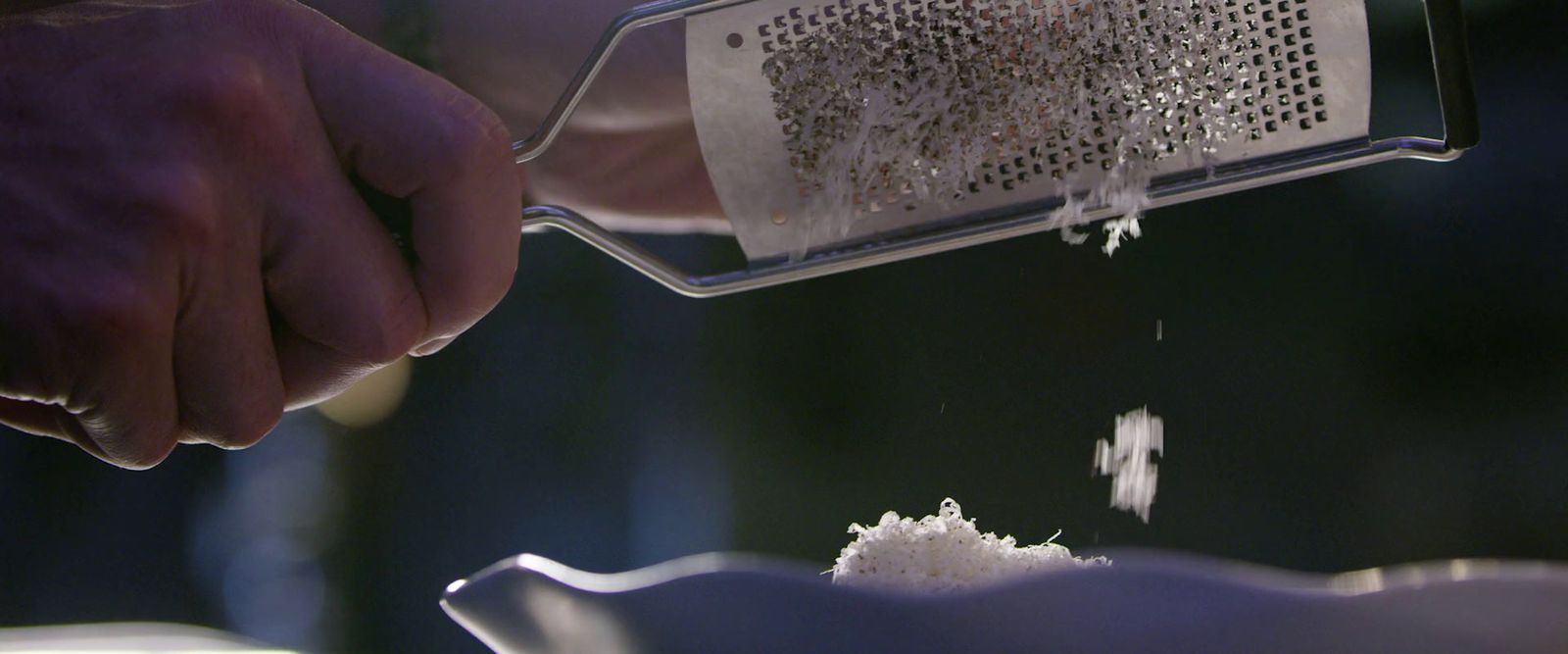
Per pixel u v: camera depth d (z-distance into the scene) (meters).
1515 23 1.53
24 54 0.50
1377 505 1.65
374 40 0.71
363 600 2.11
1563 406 1.61
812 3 0.56
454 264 0.53
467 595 0.44
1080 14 0.56
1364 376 1.67
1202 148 0.56
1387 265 1.66
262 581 2.08
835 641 0.42
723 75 0.56
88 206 0.50
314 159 0.51
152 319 0.50
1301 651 0.41
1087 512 1.70
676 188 0.75
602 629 0.43
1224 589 0.41
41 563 2.01
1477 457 1.62
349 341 0.52
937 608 0.42
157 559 2.04
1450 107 0.55
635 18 0.54
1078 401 1.77
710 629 0.43
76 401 0.51
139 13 0.51
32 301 0.49
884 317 2.00
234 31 0.50
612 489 2.16
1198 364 1.70
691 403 2.17
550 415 2.18
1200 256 1.70
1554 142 1.55
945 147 0.57
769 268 0.57
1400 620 0.40
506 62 0.73
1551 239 1.59
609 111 0.74
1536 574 0.39
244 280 0.51
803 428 2.08
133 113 0.50
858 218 0.57
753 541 2.11
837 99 0.56
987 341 1.81
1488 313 1.63
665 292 2.14
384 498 2.13
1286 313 1.67
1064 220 0.57
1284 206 1.66
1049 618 0.42
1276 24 0.56
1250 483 1.67
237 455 2.07
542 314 2.18
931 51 0.56
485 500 2.16
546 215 0.55
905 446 2.04
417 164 0.51
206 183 0.50
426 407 2.17
